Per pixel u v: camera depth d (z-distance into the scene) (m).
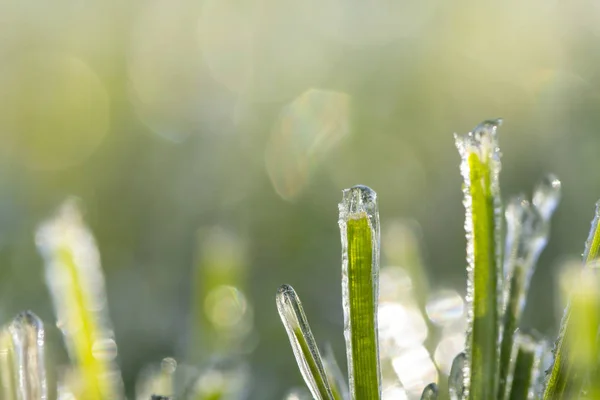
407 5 1.09
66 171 0.91
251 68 1.07
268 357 0.57
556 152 0.81
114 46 1.08
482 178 0.25
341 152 0.92
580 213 0.72
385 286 0.34
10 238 0.75
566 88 0.89
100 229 0.83
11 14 1.09
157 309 0.69
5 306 0.63
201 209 0.86
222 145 0.95
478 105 0.95
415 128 0.95
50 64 1.04
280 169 0.90
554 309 0.59
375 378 0.24
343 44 1.08
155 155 0.93
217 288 0.34
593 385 0.23
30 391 0.26
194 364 0.33
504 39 1.00
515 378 0.25
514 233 0.26
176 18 1.15
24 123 0.96
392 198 0.88
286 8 1.23
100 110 0.99
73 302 0.28
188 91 1.05
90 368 0.28
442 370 0.31
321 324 0.67
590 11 0.96
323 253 0.77
